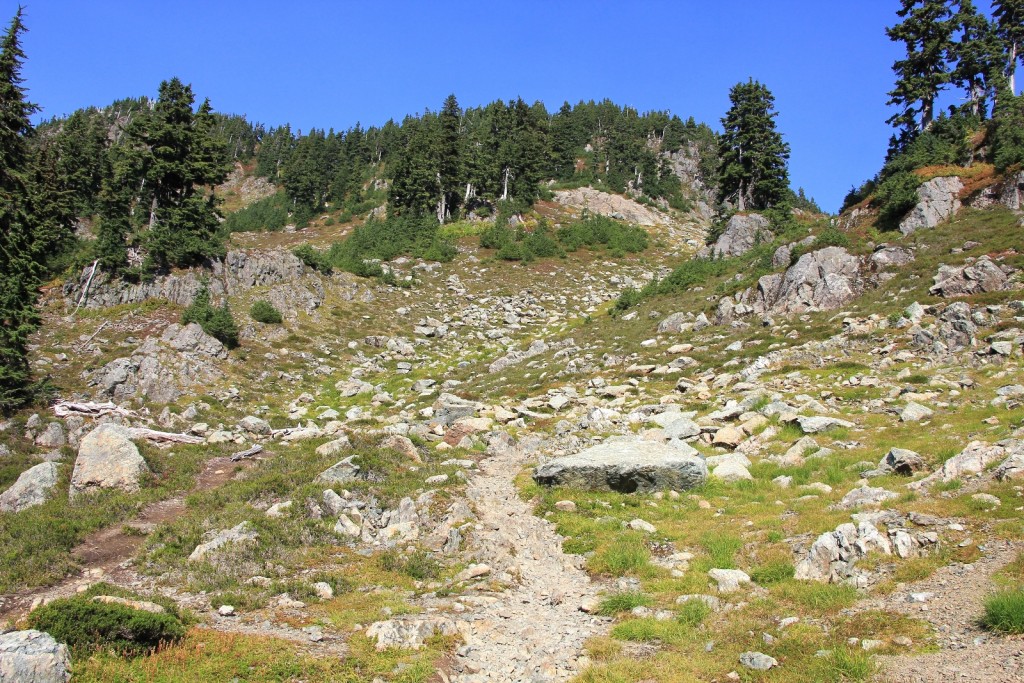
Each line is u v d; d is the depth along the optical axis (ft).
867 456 67.00
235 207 482.69
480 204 331.16
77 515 65.16
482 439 94.58
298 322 183.21
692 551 52.54
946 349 101.19
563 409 112.78
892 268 143.13
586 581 50.49
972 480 52.13
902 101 210.79
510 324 213.87
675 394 110.01
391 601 46.80
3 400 101.86
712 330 150.41
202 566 52.44
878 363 103.96
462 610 45.27
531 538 60.13
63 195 191.21
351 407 136.36
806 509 56.39
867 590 39.83
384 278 235.61
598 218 334.03
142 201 188.44
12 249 119.03
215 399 130.72
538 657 38.27
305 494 66.95
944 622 34.06
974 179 162.40
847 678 30.86
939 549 42.09
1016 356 90.22
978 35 205.57
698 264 206.90
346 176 443.73
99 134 302.45
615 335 167.53
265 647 37.14
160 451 86.89
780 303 149.18
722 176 254.47
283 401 141.08
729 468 71.10
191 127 190.08
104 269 160.45
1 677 29.55
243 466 86.43
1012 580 35.86
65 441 99.14
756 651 34.88
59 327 142.82
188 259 176.35
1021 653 29.27
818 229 186.09
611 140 487.20
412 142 328.90
